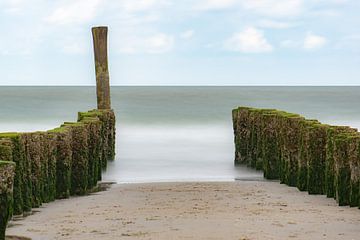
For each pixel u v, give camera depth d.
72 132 16.28
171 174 21.36
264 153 19.97
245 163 23.98
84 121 18.11
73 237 10.63
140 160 25.11
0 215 9.64
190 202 14.50
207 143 30.92
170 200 14.88
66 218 12.47
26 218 12.52
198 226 11.30
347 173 13.92
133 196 15.72
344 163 13.95
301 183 16.69
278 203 14.30
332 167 15.19
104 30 27.56
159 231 10.91
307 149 16.22
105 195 16.05
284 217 12.26
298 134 17.52
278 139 19.31
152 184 18.19
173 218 12.18
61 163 15.51
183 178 20.33
